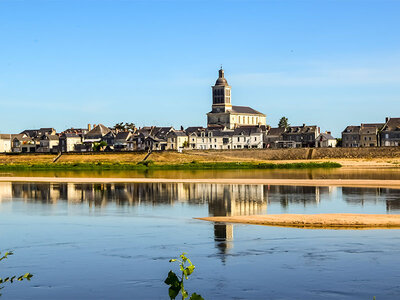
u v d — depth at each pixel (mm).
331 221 57719
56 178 132375
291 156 193625
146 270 40281
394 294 34594
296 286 36250
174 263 42000
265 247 46656
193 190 97312
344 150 190000
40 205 77938
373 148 186875
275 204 75250
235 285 36531
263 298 34000
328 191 92000
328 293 34906
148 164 180875
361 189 94688
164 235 52562
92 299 34125
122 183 115625
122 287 36594
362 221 57344
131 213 68438
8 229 56781
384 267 40156
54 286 36844
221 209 70938
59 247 47875
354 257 42938
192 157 195250
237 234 52438
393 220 57969
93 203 79750
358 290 35375
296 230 54000
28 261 43156
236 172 149750
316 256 43406
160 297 34594
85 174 152625
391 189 93875
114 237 51938
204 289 35750
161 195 89438
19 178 133500
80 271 40156
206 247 47062
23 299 34375
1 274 39625
